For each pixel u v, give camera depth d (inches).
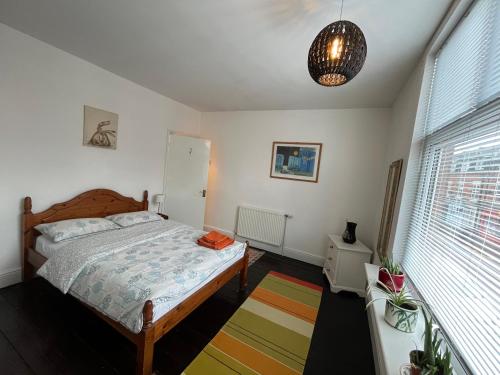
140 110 124.9
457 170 47.5
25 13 67.4
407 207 72.6
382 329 46.4
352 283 105.6
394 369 36.2
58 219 93.5
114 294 57.9
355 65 42.5
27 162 84.8
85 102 99.4
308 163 138.4
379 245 96.2
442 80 59.4
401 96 94.1
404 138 80.4
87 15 66.2
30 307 75.6
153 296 54.9
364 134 125.2
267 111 149.0
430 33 59.4
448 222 47.9
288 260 139.8
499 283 30.9
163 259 74.3
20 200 84.7
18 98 80.2
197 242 92.4
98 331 68.4
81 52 90.4
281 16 59.0
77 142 98.8
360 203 127.3
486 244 35.1
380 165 122.3
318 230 137.9
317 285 111.5
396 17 54.9
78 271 65.9
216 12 59.7
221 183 166.9
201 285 72.6
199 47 78.6
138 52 86.5
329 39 41.3
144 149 130.3
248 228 155.3
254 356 65.6
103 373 55.8
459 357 36.1
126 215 111.0
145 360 52.7
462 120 47.1
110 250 76.1
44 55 84.8
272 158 148.6
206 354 64.6
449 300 42.4
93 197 105.6
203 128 171.2
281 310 88.6
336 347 71.9
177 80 111.5
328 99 116.6
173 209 150.3
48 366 56.1
